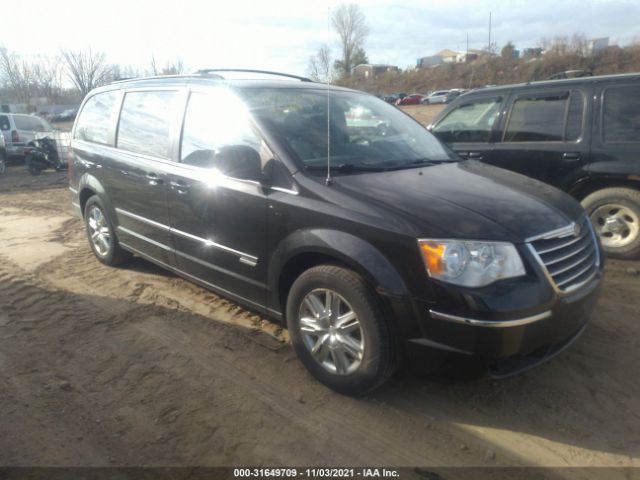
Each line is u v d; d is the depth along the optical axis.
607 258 5.40
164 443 2.75
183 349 3.71
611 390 3.17
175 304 4.47
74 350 3.71
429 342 2.73
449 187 3.24
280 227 3.25
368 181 3.24
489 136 5.99
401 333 2.79
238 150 3.43
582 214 3.37
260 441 2.77
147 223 4.52
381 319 2.85
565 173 5.44
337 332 3.06
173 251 4.29
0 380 3.34
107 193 5.05
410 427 2.87
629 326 3.95
